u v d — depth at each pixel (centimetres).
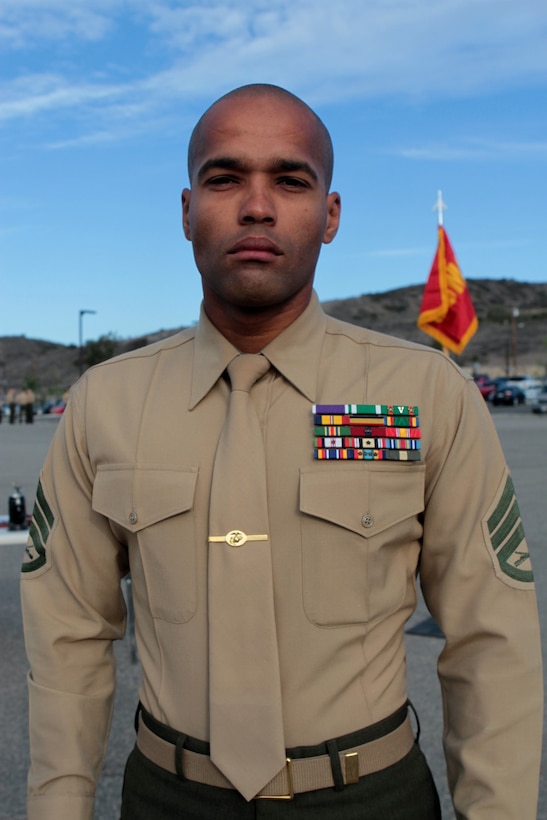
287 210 141
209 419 143
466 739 135
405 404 141
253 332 146
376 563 136
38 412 4803
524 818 129
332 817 130
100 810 292
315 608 133
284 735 130
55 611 151
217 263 141
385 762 134
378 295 12888
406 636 462
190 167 150
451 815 287
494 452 144
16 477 1285
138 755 143
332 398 141
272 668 130
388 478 137
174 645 137
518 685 134
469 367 8069
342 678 132
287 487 137
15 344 12875
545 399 3588
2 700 385
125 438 146
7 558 686
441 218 1214
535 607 142
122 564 156
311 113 147
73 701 146
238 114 141
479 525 140
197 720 134
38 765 143
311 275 146
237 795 131
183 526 138
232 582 133
